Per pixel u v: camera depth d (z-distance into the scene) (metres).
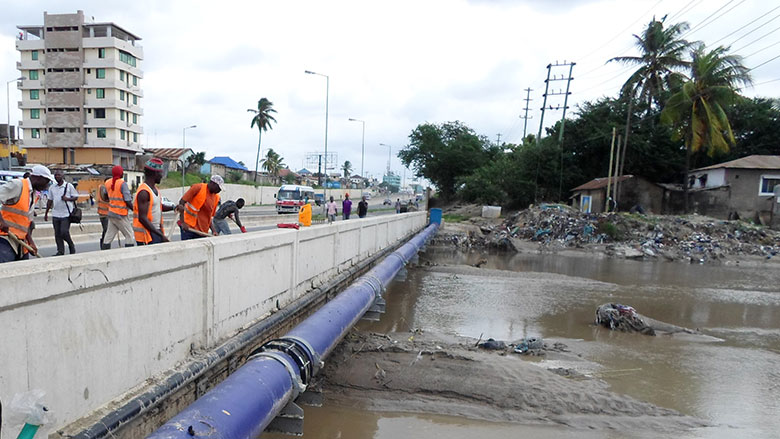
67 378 2.52
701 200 32.25
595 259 22.02
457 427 4.89
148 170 5.34
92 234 12.73
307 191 40.25
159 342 3.32
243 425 2.92
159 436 2.42
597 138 38.38
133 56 55.38
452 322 9.45
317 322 4.96
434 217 28.72
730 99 29.19
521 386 5.77
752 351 8.20
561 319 10.09
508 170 42.91
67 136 52.72
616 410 5.45
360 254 10.05
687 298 13.02
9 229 4.68
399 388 5.59
